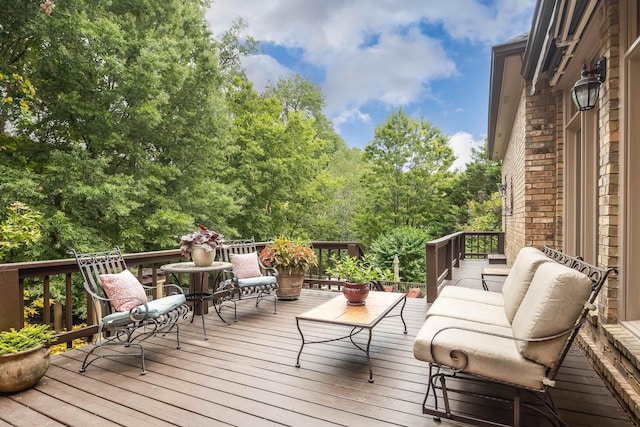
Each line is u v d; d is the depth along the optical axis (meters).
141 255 4.14
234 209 11.62
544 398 2.04
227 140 11.74
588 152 3.60
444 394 2.13
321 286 7.12
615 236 2.70
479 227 17.14
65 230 7.66
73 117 8.47
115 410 2.31
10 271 2.89
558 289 1.87
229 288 4.75
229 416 2.21
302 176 15.50
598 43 3.29
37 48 8.06
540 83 4.88
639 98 2.54
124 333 3.60
